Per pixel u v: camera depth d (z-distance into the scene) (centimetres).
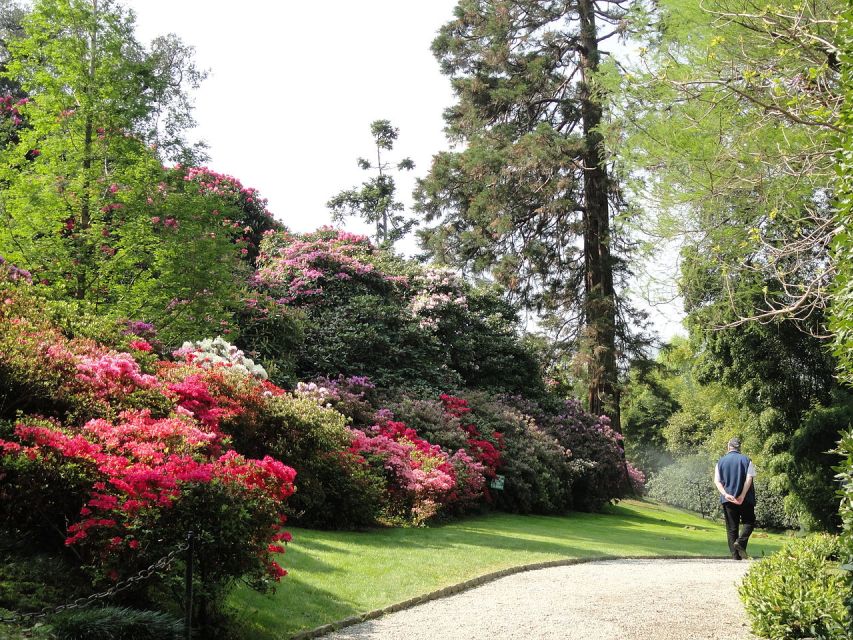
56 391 666
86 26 1248
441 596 704
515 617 629
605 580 816
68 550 532
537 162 2362
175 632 452
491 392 1980
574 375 2434
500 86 2614
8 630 410
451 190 2700
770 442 1956
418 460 1247
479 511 1491
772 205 743
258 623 548
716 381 2209
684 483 3347
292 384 1436
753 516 1044
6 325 727
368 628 580
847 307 461
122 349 913
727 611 673
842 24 504
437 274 2062
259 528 534
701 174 749
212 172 2181
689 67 756
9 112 1778
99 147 1238
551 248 2586
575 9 2558
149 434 610
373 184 3869
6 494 508
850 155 472
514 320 2280
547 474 1686
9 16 2336
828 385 1917
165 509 496
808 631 546
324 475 993
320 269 1859
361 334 1669
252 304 1497
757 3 693
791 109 664
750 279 880
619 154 851
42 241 1178
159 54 1338
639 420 4409
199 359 1058
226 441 706
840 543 476
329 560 775
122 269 1255
